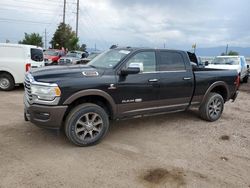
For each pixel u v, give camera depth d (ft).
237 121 21.52
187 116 22.24
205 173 12.07
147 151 14.32
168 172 11.98
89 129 14.57
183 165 12.76
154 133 17.46
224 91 21.83
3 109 22.07
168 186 10.82
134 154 13.83
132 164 12.64
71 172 11.59
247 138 17.25
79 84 13.89
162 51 17.63
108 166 12.32
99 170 11.89
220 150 14.93
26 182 10.61
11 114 20.44
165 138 16.57
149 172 11.91
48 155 13.23
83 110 14.16
